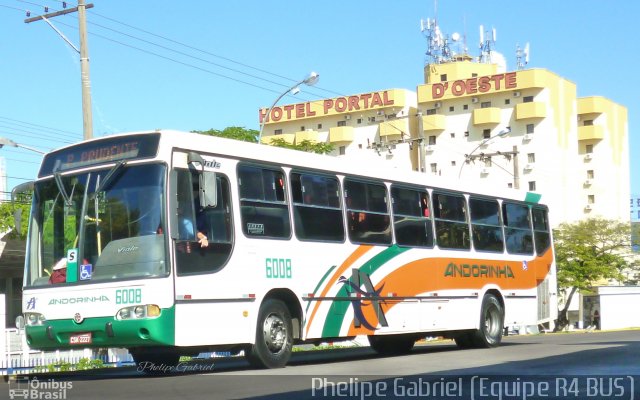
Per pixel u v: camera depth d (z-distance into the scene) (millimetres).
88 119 23688
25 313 13773
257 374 13352
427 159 89125
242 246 14078
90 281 13172
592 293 66500
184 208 13227
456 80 88250
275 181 15016
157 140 13211
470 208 20062
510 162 85688
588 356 15414
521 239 21828
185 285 13000
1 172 36188
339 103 92188
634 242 70688
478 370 13070
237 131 42875
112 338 12898
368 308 16641
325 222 15906
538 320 22156
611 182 94188
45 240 13828
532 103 84125
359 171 16984
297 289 15070
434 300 18453
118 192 13305
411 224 18109
